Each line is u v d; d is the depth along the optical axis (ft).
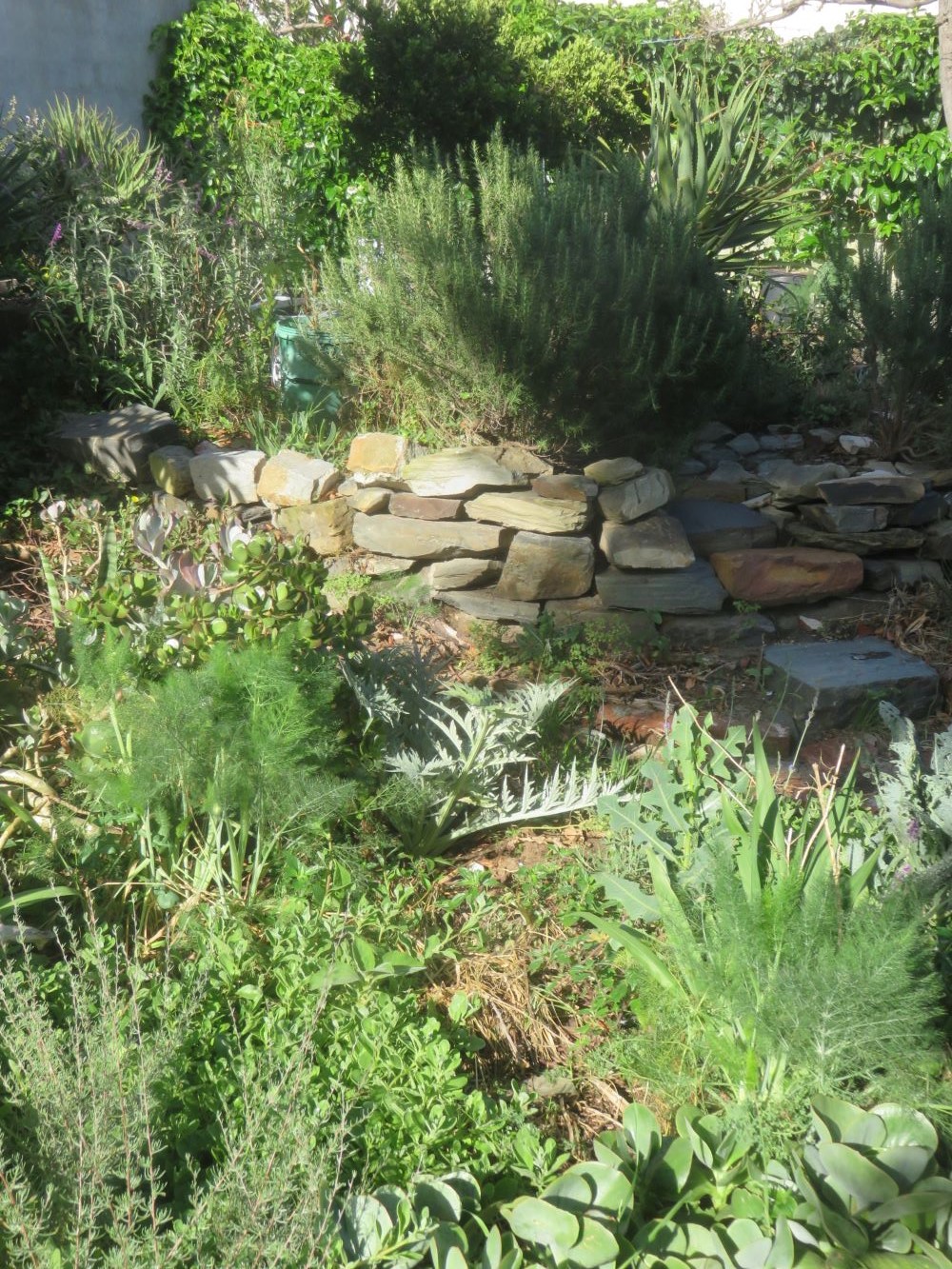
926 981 8.07
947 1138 8.27
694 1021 9.02
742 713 15.49
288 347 20.70
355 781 11.13
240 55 37.01
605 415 18.62
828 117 34.40
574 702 15.17
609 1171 7.75
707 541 17.92
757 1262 7.28
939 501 18.21
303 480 17.90
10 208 21.39
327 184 34.55
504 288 17.49
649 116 33.01
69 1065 7.46
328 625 11.85
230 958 9.12
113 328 20.86
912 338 18.78
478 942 10.32
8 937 8.96
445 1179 7.71
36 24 32.60
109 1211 7.09
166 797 10.73
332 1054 8.45
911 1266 7.11
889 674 15.55
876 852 9.05
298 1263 6.66
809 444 20.24
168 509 18.52
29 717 11.17
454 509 17.28
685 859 10.15
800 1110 8.36
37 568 17.26
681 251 18.75
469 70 30.55
